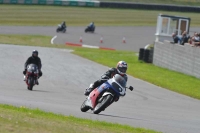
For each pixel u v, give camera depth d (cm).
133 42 19988
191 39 11881
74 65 11375
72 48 16925
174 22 15088
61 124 3206
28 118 3259
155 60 13300
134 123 4297
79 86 8175
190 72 11056
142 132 3562
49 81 8544
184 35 12575
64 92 7188
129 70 11256
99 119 4272
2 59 11438
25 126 2866
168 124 4516
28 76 7206
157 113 5500
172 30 15088
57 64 11319
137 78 9931
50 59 12281
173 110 5988
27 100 5609
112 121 4238
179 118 5188
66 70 10338
